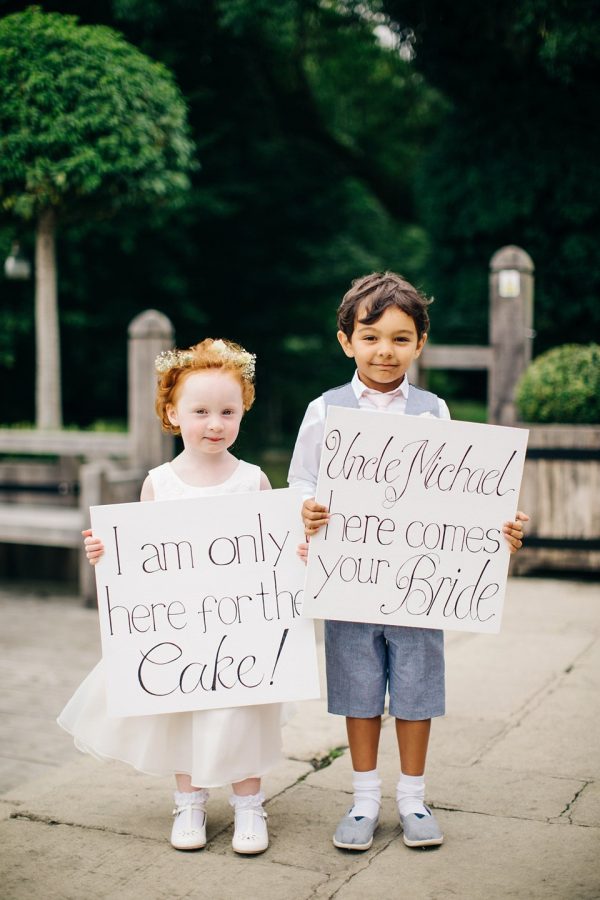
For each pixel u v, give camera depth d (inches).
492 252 385.4
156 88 257.3
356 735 96.0
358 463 93.3
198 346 97.7
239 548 94.7
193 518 94.4
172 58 376.8
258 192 485.4
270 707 95.7
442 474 94.1
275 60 453.1
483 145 376.2
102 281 455.5
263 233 519.8
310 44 467.8
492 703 139.6
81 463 286.5
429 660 95.3
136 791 108.3
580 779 110.4
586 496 233.8
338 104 574.6
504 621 194.1
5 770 132.2
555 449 234.7
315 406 100.0
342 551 93.6
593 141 356.5
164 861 90.9
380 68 541.0
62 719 96.8
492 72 358.9
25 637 213.6
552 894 83.4
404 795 96.1
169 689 92.2
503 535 95.0
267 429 740.7
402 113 570.6
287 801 106.0
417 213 529.3
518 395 246.8
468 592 94.7
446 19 346.3
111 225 370.0
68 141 243.6
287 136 489.1
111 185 258.2
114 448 252.5
